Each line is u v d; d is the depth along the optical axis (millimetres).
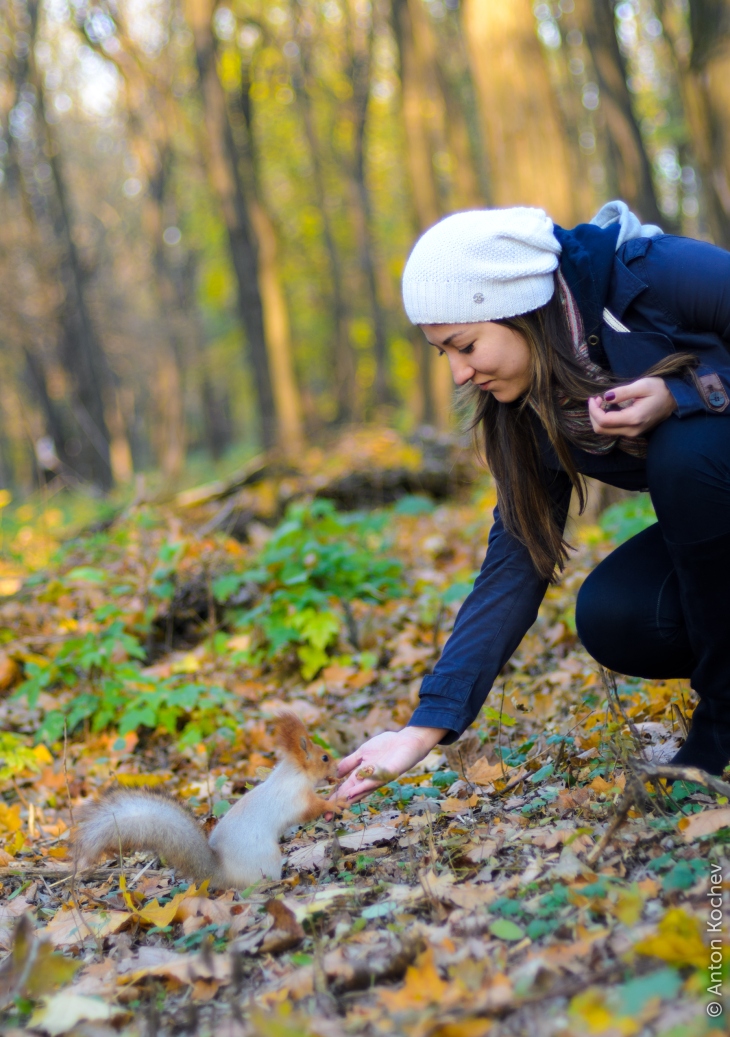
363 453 11992
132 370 35531
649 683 3854
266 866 2744
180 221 33438
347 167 28312
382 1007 1877
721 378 2277
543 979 1828
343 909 2381
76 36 24016
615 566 2740
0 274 22516
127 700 4922
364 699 4848
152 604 6160
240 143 24266
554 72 26250
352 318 33500
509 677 4707
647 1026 1633
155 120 25203
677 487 2322
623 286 2297
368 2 25844
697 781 2295
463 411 2781
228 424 47062
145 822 2664
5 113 23266
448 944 2053
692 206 30094
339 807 2842
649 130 27781
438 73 21219
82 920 2568
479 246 2275
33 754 4512
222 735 4512
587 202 21391
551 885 2260
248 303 21422
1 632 6262
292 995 2006
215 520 9242
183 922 2539
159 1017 2041
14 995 2160
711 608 2436
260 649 5648
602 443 2432
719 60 9391
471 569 6895
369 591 5832
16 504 15898
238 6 24719
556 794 2859
